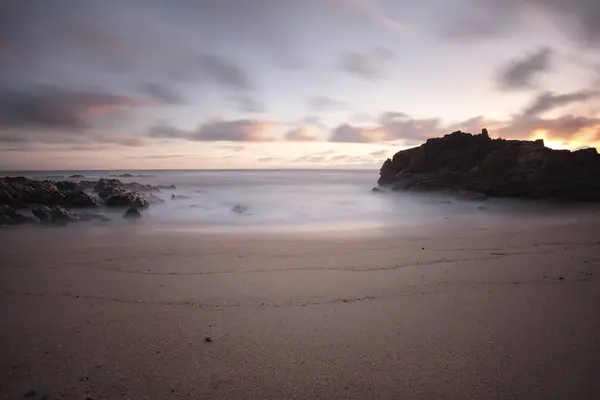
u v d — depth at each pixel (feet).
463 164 95.14
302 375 13.29
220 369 13.69
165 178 253.24
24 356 14.57
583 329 16.72
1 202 57.21
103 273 26.11
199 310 19.25
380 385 12.67
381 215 66.85
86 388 12.53
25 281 24.20
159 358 14.44
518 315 18.42
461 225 51.72
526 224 51.55
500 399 11.87
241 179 232.94
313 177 286.87
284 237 41.39
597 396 11.93
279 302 20.42
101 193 71.92
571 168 82.53
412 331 16.71
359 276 25.27
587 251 32.58
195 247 35.29
